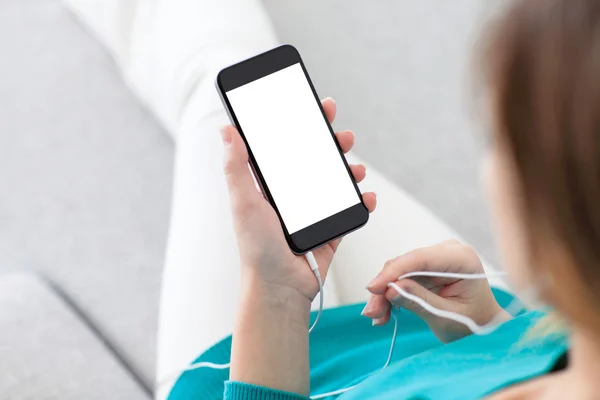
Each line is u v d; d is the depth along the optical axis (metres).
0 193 1.53
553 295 0.31
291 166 0.72
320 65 1.67
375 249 0.91
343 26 1.71
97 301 1.41
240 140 0.66
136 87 1.39
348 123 1.60
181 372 0.77
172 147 1.57
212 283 0.84
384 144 1.58
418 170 1.54
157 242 1.47
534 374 0.46
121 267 1.45
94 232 1.48
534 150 0.27
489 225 1.48
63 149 1.57
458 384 0.49
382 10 1.72
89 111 1.61
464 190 1.52
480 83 0.30
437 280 0.70
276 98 0.73
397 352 0.78
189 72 1.11
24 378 0.88
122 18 1.39
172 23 1.22
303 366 0.65
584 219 0.26
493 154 0.32
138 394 0.94
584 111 0.25
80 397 0.89
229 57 1.07
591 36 0.25
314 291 0.67
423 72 1.64
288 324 0.65
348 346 0.83
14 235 1.48
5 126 1.60
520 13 0.27
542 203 0.27
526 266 0.32
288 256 0.65
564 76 0.25
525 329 0.57
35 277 1.07
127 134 1.58
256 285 0.65
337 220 0.71
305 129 0.74
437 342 0.78
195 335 0.81
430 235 0.93
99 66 1.65
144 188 1.53
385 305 0.69
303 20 1.72
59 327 0.97
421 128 1.58
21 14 1.73
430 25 1.69
